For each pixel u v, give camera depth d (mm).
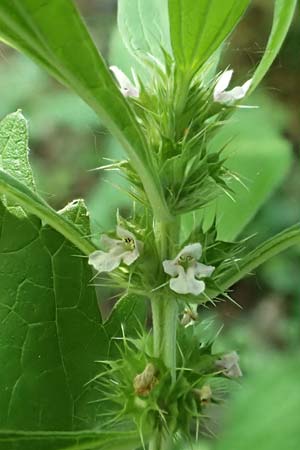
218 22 73
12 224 92
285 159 104
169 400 85
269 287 241
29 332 92
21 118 96
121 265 85
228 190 85
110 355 95
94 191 238
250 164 103
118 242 83
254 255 86
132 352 88
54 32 61
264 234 234
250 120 134
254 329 231
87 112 266
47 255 93
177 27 74
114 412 87
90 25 306
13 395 90
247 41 281
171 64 81
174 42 76
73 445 79
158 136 82
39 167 265
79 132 267
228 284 87
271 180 103
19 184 83
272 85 248
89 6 315
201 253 82
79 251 94
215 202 101
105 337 95
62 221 84
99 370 94
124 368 87
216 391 90
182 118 81
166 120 81
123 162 84
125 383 87
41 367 92
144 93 82
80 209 96
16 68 279
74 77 66
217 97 82
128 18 93
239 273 87
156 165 81
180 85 80
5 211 92
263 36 280
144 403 85
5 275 91
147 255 83
